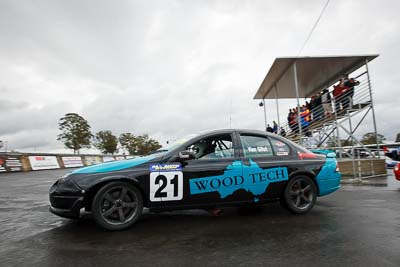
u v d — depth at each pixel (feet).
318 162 14.69
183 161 12.42
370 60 34.14
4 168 59.93
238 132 14.11
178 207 12.25
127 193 11.89
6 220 14.14
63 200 11.18
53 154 78.33
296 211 13.93
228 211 15.16
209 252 9.07
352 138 34.60
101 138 202.59
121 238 10.64
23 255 9.07
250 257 8.61
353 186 24.62
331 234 10.72
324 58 33.09
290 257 8.54
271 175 13.57
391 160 50.55
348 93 35.06
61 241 10.44
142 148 234.79
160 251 9.23
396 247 9.25
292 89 45.65
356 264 7.96
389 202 16.98
